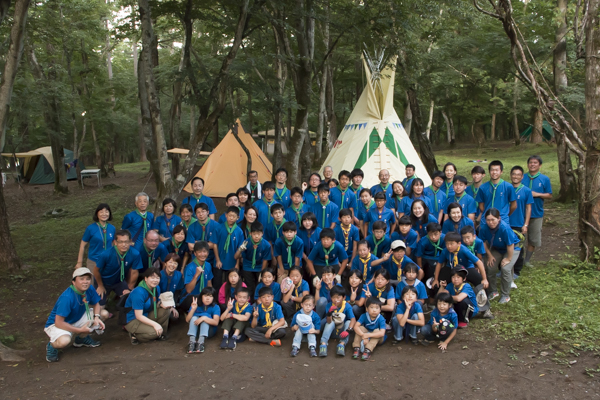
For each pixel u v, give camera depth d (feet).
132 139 144.25
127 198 58.95
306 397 13.97
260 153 53.62
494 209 19.58
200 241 20.08
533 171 24.47
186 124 125.59
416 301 17.80
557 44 34.01
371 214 23.84
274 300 19.61
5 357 16.79
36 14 52.75
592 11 22.29
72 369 15.98
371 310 16.65
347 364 16.12
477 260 18.93
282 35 36.35
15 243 37.17
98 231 21.62
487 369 15.01
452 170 25.16
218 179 49.47
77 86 79.97
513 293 20.71
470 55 52.06
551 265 24.32
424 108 108.27
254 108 36.22
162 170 28.76
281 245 20.94
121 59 125.08
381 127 43.45
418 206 22.03
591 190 22.72
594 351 15.23
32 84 54.19
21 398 14.02
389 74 43.60
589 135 22.72
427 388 14.17
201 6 33.50
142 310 18.17
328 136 73.26
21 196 66.64
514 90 77.97
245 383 14.87
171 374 15.53
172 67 59.62
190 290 19.79
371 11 35.86
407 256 21.39
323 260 21.02
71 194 66.39
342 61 73.51
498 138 151.12
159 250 21.45
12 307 22.65
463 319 18.11
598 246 22.76
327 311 18.24
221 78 30.53
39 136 101.65
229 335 18.53
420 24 42.45
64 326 16.48
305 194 25.32
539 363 15.02
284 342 18.35
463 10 45.91
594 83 22.36
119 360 16.69
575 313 17.88
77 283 16.80
